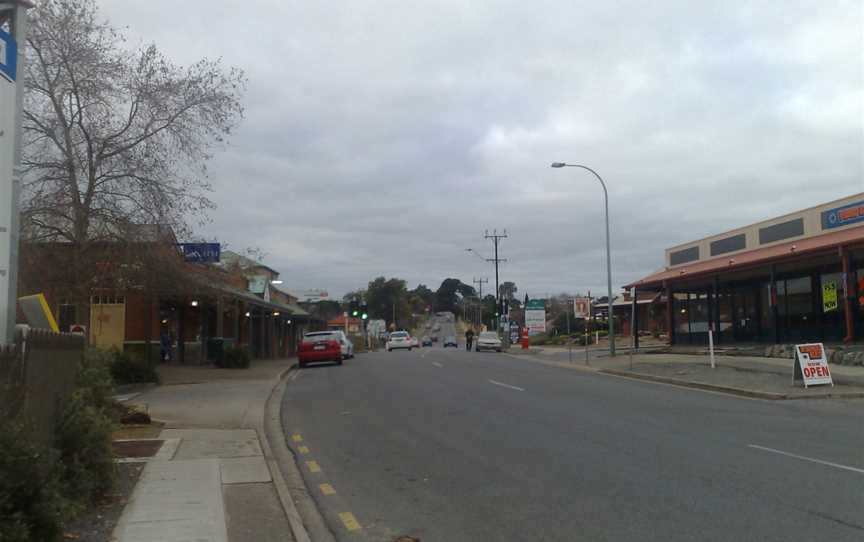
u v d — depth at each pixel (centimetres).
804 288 3127
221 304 3002
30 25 1850
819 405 1698
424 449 1166
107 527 718
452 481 947
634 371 2594
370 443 1235
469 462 1057
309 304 8388
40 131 1925
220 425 1403
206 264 2345
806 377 1966
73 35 1917
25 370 651
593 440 1211
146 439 1208
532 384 2202
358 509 833
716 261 3588
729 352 3162
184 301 2881
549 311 10069
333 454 1152
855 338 2714
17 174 702
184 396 1908
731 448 1125
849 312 2609
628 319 6775
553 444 1180
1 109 673
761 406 1670
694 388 2117
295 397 1966
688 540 684
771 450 1106
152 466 995
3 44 671
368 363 3397
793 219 3073
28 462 577
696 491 861
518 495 866
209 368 2975
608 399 1803
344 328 8769
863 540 676
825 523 729
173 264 2073
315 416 1582
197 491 861
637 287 4125
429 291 19775
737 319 3669
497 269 7300
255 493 888
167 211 2062
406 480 962
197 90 2075
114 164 2003
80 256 1944
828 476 928
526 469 1002
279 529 747
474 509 814
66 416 783
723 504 803
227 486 918
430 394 1936
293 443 1259
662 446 1149
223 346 3070
